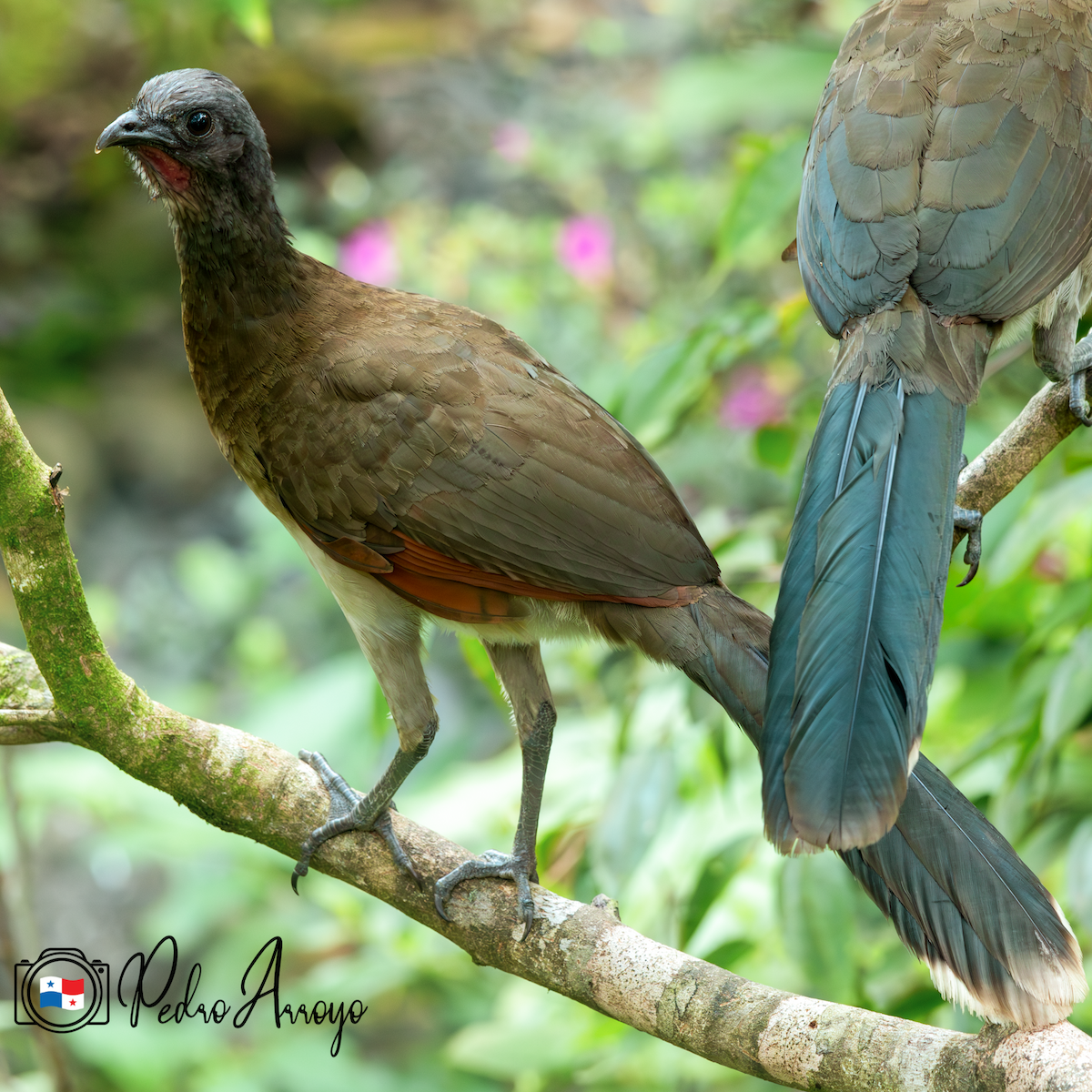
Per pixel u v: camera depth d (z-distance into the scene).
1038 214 5.91
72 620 5.98
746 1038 5.51
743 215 8.60
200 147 6.64
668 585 6.40
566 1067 9.19
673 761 7.54
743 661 6.16
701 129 15.70
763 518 8.76
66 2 20.42
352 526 6.71
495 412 6.57
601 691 10.47
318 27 22.42
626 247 14.95
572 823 8.36
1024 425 6.75
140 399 21.73
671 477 12.28
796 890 7.31
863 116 6.22
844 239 5.96
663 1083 9.47
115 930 16.92
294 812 6.57
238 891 11.60
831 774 4.69
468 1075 11.71
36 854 17.42
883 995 8.34
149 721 6.37
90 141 21.38
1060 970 5.04
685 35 18.41
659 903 8.59
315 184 20.42
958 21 6.48
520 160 16.59
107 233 21.94
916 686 4.85
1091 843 7.11
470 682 16.91
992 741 7.59
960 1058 5.10
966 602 7.43
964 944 5.18
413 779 13.13
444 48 22.17
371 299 7.01
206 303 6.85
